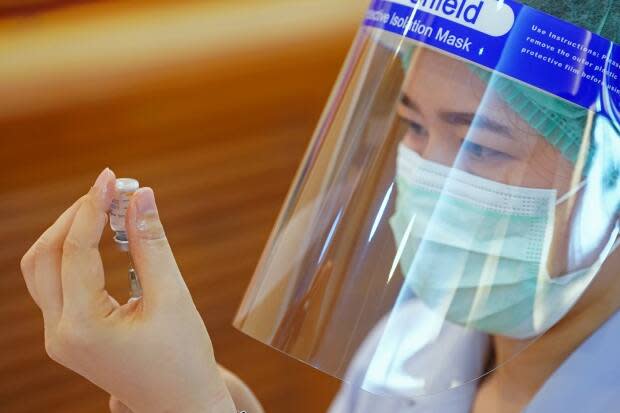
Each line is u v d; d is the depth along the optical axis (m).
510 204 0.86
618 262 0.91
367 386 0.91
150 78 2.14
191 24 2.16
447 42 0.85
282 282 0.97
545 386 0.96
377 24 0.94
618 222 0.88
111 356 0.79
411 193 0.90
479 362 0.92
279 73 2.33
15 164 2.01
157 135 2.19
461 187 0.87
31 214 2.06
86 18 2.03
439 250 0.89
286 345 0.94
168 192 2.24
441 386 0.91
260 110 2.33
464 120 0.86
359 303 0.93
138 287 0.84
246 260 2.38
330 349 0.93
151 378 0.79
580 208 0.86
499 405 1.01
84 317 0.78
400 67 0.90
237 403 1.03
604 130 0.84
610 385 0.93
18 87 1.98
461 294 0.89
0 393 2.09
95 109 2.09
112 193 0.78
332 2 2.35
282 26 2.29
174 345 0.79
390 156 0.93
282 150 2.38
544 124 0.84
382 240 0.92
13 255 2.05
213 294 2.34
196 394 0.81
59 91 2.03
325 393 2.40
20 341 2.09
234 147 2.31
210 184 2.29
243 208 2.36
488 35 0.83
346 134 0.97
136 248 0.80
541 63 0.82
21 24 1.96
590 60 0.82
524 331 0.90
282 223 1.01
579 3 0.81
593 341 0.94
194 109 2.22
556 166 0.85
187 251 2.29
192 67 2.19
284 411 2.41
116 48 2.07
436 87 0.86
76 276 0.78
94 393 2.19
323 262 0.95
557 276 0.88
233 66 2.25
